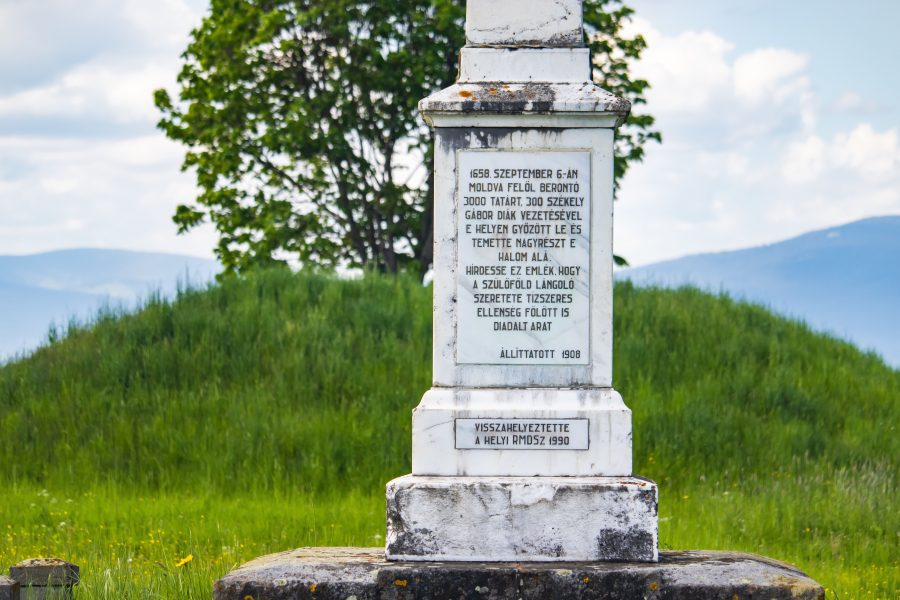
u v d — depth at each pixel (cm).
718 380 1869
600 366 773
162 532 1245
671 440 1647
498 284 775
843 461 1642
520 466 763
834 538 1252
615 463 762
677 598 704
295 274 2245
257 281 2153
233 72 2867
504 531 744
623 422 763
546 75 782
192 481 1562
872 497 1384
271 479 1564
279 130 2756
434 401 770
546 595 709
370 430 1644
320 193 2941
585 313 773
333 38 2827
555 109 765
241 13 2895
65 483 1570
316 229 2850
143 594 815
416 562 741
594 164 773
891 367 2131
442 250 777
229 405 1733
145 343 1914
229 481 1560
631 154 2892
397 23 2864
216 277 2875
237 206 2881
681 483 1548
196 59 3005
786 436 1695
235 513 1377
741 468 1598
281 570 722
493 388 773
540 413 764
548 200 773
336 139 2773
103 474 1590
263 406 1719
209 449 1627
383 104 2869
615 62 2903
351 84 2834
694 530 1260
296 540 1216
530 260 775
